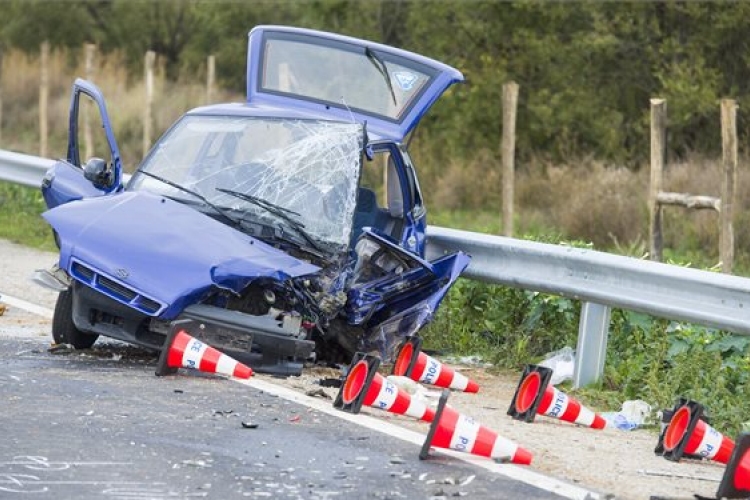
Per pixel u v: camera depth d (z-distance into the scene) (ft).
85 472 49.26
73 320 69.15
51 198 78.38
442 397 53.98
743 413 67.00
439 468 52.60
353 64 82.23
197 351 66.28
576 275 74.90
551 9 177.99
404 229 80.69
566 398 64.03
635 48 175.52
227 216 71.72
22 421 55.88
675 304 69.46
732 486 50.65
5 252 115.34
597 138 173.37
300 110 79.97
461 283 86.38
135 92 224.53
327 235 72.08
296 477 50.06
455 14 184.96
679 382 70.54
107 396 61.21
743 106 165.78
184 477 49.32
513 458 54.39
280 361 68.54
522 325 82.48
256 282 68.33
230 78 251.80
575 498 49.60
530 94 179.42
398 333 74.38
